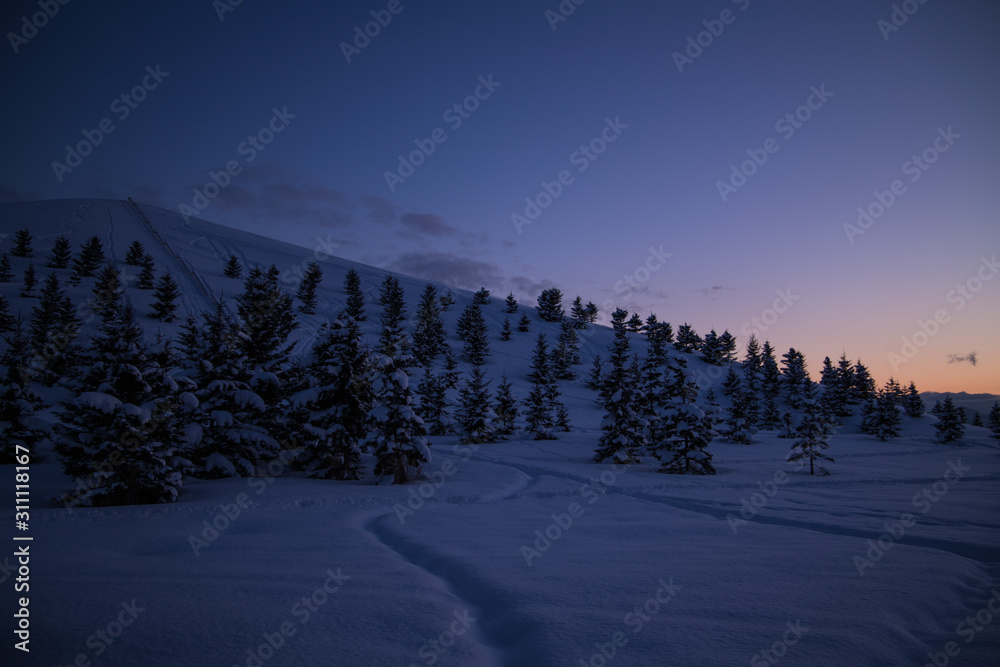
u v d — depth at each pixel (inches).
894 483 784.3
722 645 179.9
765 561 305.0
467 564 292.7
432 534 387.9
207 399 757.9
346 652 170.4
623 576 269.7
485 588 249.0
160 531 388.8
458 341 3873.0
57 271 3405.5
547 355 3425.2
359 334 807.1
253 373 805.9
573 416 2310.5
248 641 176.6
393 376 744.3
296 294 3892.7
